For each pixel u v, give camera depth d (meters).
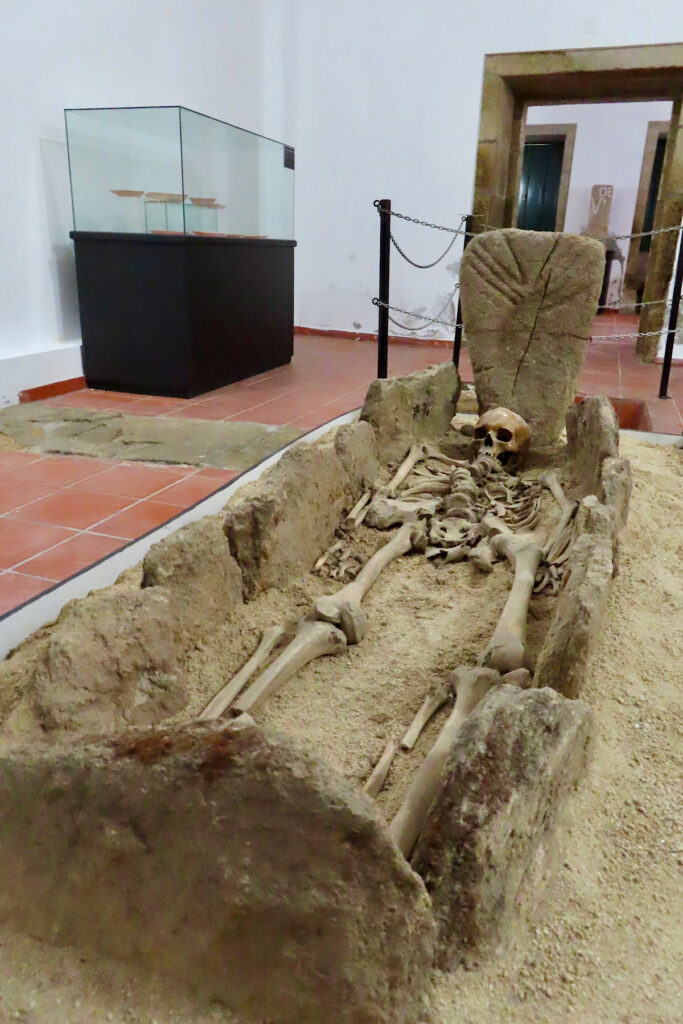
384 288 5.13
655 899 1.68
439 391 4.96
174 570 2.34
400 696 2.32
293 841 1.33
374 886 1.31
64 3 5.37
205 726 1.49
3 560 2.84
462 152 7.80
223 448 4.23
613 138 12.00
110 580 2.88
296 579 2.99
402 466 4.20
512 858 1.55
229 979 1.35
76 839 1.45
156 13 6.35
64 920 1.47
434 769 1.83
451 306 8.25
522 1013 1.41
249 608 2.70
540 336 4.70
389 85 7.87
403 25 7.64
